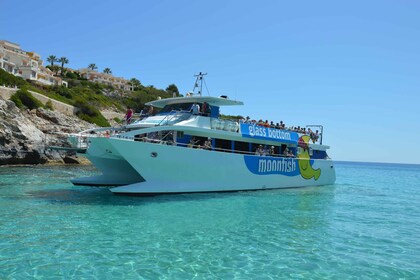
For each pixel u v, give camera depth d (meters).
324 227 11.25
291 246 8.86
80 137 16.72
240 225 10.97
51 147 15.73
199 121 16.86
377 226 11.80
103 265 6.99
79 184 18.81
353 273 7.10
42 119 44.66
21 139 34.34
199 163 16.27
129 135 14.97
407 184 35.38
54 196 15.02
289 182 21.66
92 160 17.38
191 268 7.02
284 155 21.67
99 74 123.44
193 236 9.41
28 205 12.84
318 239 9.68
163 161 14.99
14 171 27.03
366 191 24.33
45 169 30.70
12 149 32.78
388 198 20.48
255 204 15.09
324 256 8.14
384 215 14.12
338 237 10.00
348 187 26.67
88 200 14.15
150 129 15.19
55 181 20.77
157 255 7.72
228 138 18.44
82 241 8.53
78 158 41.22
